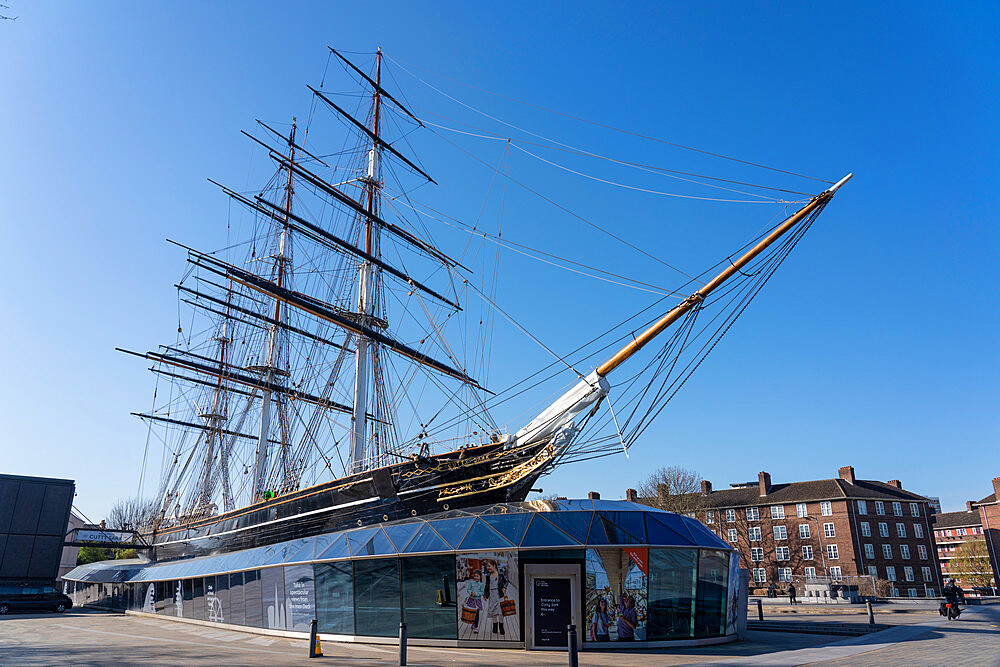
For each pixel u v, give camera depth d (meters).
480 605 22.70
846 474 88.38
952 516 117.25
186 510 60.84
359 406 41.34
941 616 34.34
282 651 21.06
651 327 24.61
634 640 21.78
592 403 25.72
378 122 49.66
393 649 22.14
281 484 50.19
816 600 54.28
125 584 47.66
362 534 26.53
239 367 58.16
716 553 23.83
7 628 30.17
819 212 23.22
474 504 27.41
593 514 23.45
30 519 51.62
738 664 16.94
